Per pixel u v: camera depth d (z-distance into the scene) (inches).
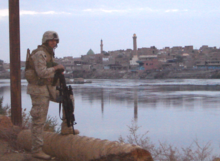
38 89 166.4
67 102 167.9
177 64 7224.4
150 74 6820.9
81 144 163.5
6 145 209.6
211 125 725.3
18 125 261.9
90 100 1438.2
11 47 278.7
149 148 237.1
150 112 982.4
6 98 1338.6
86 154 158.1
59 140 176.6
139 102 1333.7
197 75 6107.3
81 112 974.4
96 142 159.2
